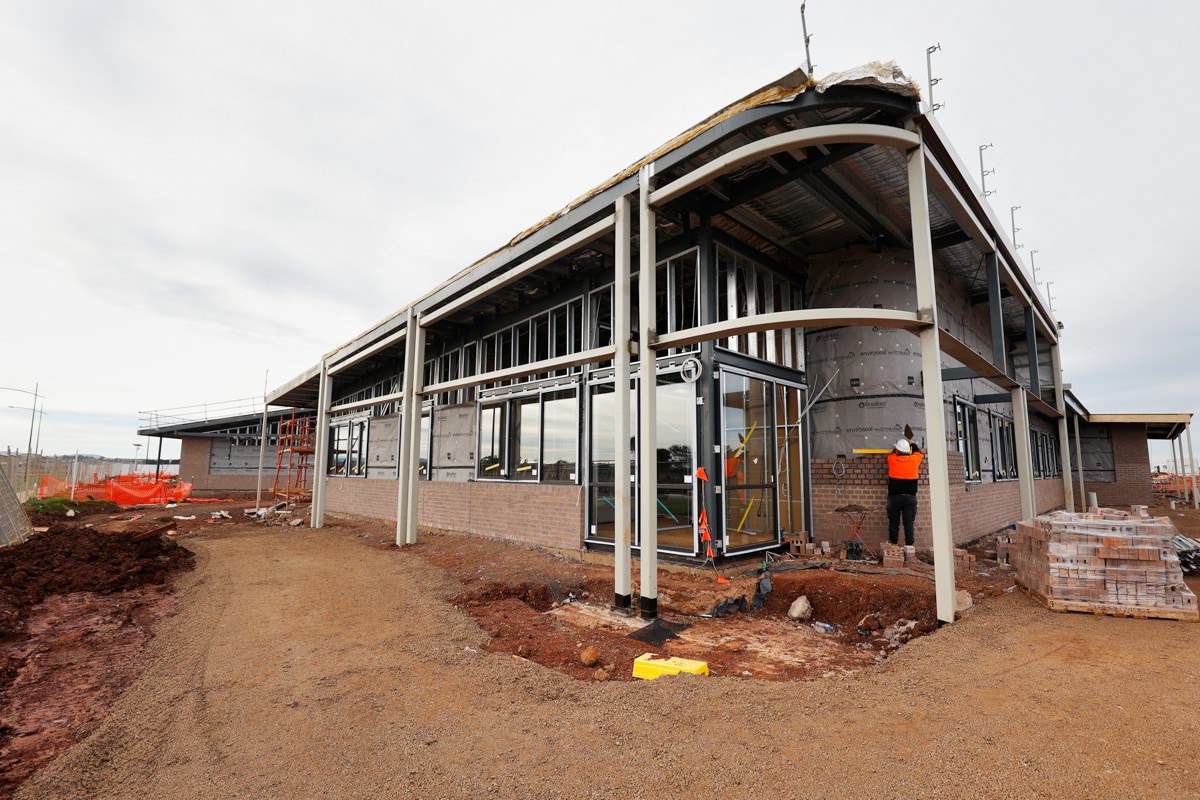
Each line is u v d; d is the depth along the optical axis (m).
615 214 6.36
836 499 8.89
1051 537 5.26
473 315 11.87
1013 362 15.12
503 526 10.38
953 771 2.48
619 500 6.12
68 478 26.50
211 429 30.50
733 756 2.72
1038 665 3.77
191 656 4.55
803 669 4.64
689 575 7.02
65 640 4.88
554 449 9.85
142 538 8.62
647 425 5.94
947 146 6.04
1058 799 2.25
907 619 5.59
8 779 2.76
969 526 9.87
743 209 7.68
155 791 2.65
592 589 6.99
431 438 13.23
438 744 3.04
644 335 5.98
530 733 3.13
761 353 8.70
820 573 6.80
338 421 18.20
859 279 8.95
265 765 2.87
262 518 16.11
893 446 8.59
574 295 9.78
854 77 4.98
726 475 7.53
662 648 5.10
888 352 8.88
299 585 7.08
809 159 6.33
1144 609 4.83
